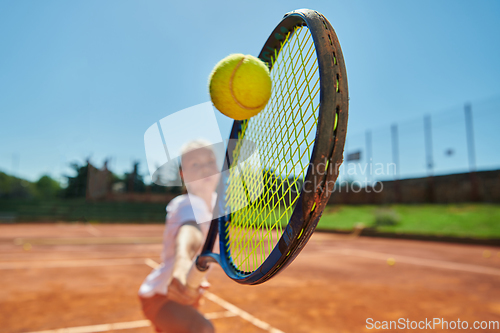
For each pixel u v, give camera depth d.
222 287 5.44
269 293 5.09
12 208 32.59
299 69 1.00
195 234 1.42
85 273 6.77
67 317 3.84
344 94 0.79
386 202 25.52
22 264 7.89
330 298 4.85
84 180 33.06
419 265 8.23
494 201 19.45
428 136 20.94
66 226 26.91
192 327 1.47
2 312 4.02
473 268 7.78
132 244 13.29
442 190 22.27
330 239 17.45
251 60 1.09
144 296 1.62
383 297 4.96
